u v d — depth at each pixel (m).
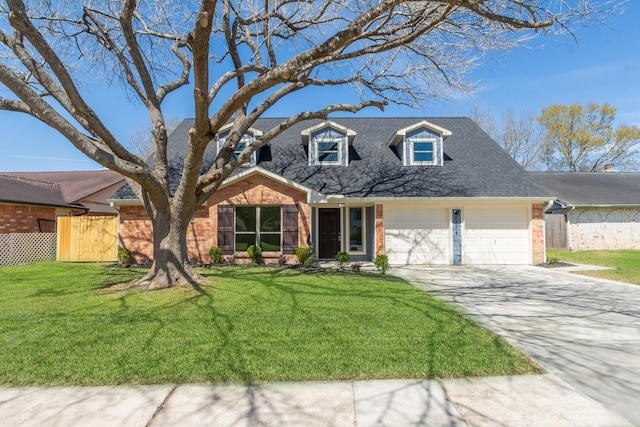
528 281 9.68
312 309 6.12
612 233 18.27
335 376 3.62
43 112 5.66
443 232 13.54
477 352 4.23
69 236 13.72
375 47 7.36
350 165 14.74
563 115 33.53
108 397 3.24
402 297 7.16
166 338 4.60
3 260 12.50
